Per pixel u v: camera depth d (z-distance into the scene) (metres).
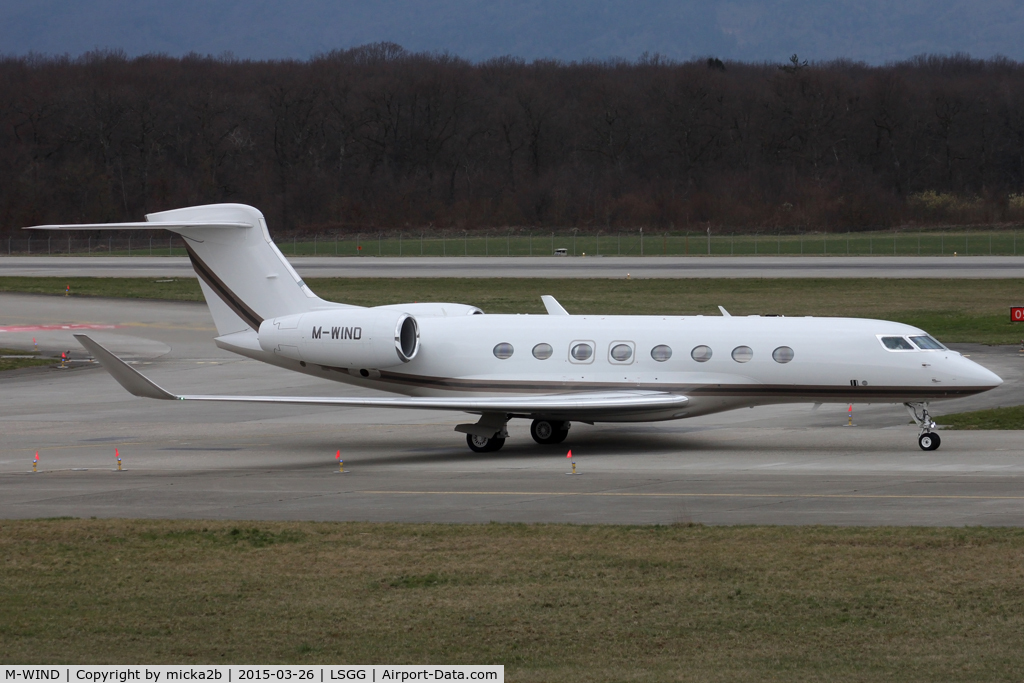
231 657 40.62
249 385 143.50
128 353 176.38
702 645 41.06
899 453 88.94
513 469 84.19
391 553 55.16
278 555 55.19
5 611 46.38
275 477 81.88
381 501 70.88
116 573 52.12
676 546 55.53
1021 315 179.62
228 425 114.62
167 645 42.03
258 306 104.44
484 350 99.50
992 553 52.66
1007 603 45.22
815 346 91.94
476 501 70.19
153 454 95.31
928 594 46.66
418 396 102.12
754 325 94.75
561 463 87.00
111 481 80.50
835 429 104.56
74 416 121.94
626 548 55.25
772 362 92.56
